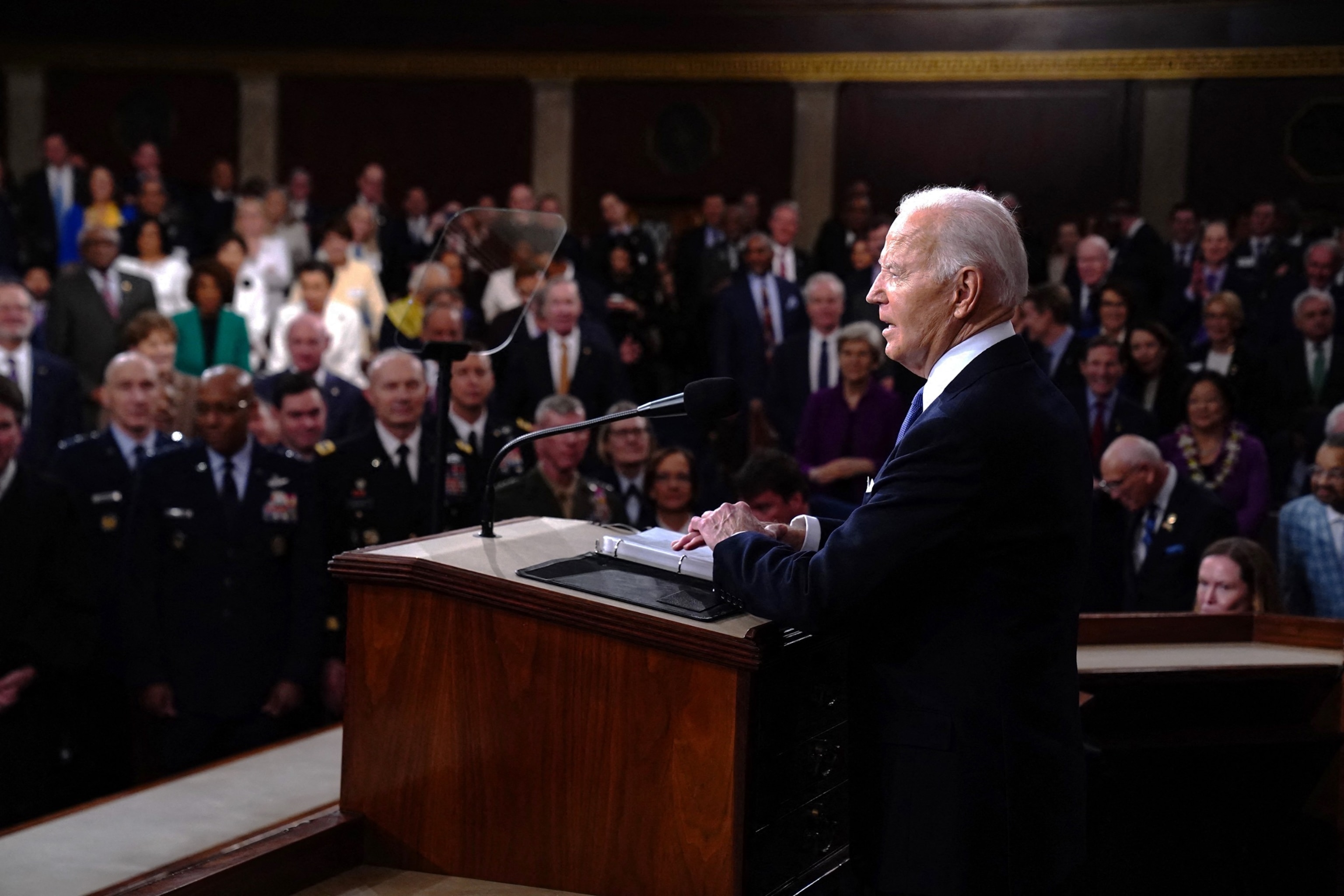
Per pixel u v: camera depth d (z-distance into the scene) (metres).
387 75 17.09
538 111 16.88
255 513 5.36
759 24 16.31
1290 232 12.17
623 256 12.33
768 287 10.21
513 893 2.47
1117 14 15.23
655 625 2.32
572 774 2.43
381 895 2.48
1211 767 3.56
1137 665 3.36
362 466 5.53
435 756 2.56
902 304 2.50
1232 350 8.69
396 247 14.12
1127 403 7.11
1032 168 15.66
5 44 17.47
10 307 7.91
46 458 7.96
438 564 2.54
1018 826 2.34
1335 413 5.69
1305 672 3.39
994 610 2.37
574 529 2.97
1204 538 5.40
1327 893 3.52
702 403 2.59
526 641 2.47
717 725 2.30
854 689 2.50
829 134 16.23
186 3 17.22
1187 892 3.57
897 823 2.38
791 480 5.18
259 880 2.43
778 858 2.44
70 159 15.07
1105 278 11.69
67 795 5.77
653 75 16.61
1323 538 5.46
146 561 5.30
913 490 2.34
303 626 5.34
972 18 15.66
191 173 17.39
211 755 5.28
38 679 5.22
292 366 8.38
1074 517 2.42
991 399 2.38
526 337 8.23
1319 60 14.63
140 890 2.29
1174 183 15.20
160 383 7.35
